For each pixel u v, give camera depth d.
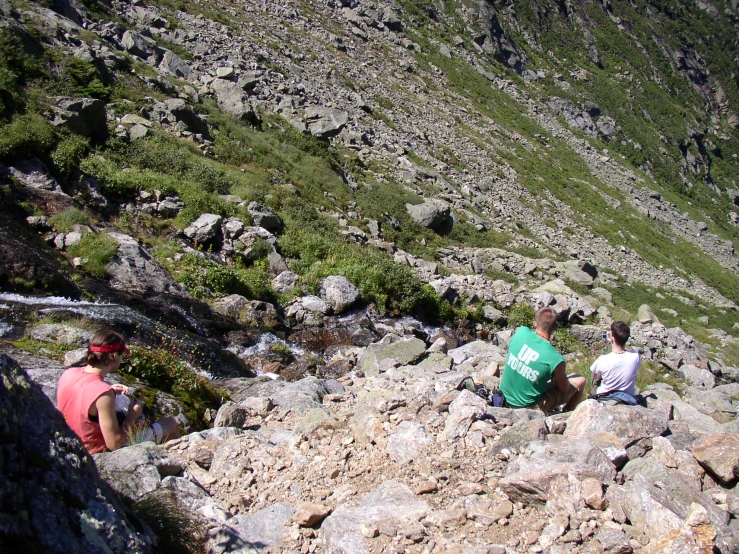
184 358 9.52
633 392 6.29
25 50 19.70
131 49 28.31
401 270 17.00
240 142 25.20
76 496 2.80
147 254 13.06
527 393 5.77
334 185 26.50
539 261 28.64
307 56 46.59
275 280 15.06
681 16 162.25
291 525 3.96
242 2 51.91
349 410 6.04
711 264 57.69
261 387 8.09
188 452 5.00
